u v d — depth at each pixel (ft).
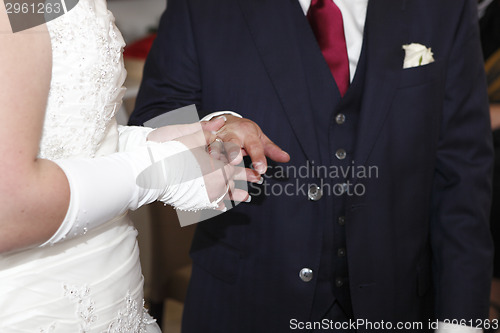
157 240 7.55
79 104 2.89
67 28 2.82
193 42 4.82
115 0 13.46
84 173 2.75
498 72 8.45
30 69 2.46
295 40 4.55
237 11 4.69
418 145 4.60
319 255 4.54
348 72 4.57
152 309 7.76
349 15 4.60
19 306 2.89
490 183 4.83
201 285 4.95
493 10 8.39
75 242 3.05
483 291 4.71
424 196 4.72
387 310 4.71
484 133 4.75
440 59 4.59
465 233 4.74
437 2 4.63
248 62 4.62
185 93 4.89
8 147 2.39
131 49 12.26
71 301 3.04
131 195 2.95
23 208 2.46
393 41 4.54
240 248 4.73
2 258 2.84
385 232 4.60
